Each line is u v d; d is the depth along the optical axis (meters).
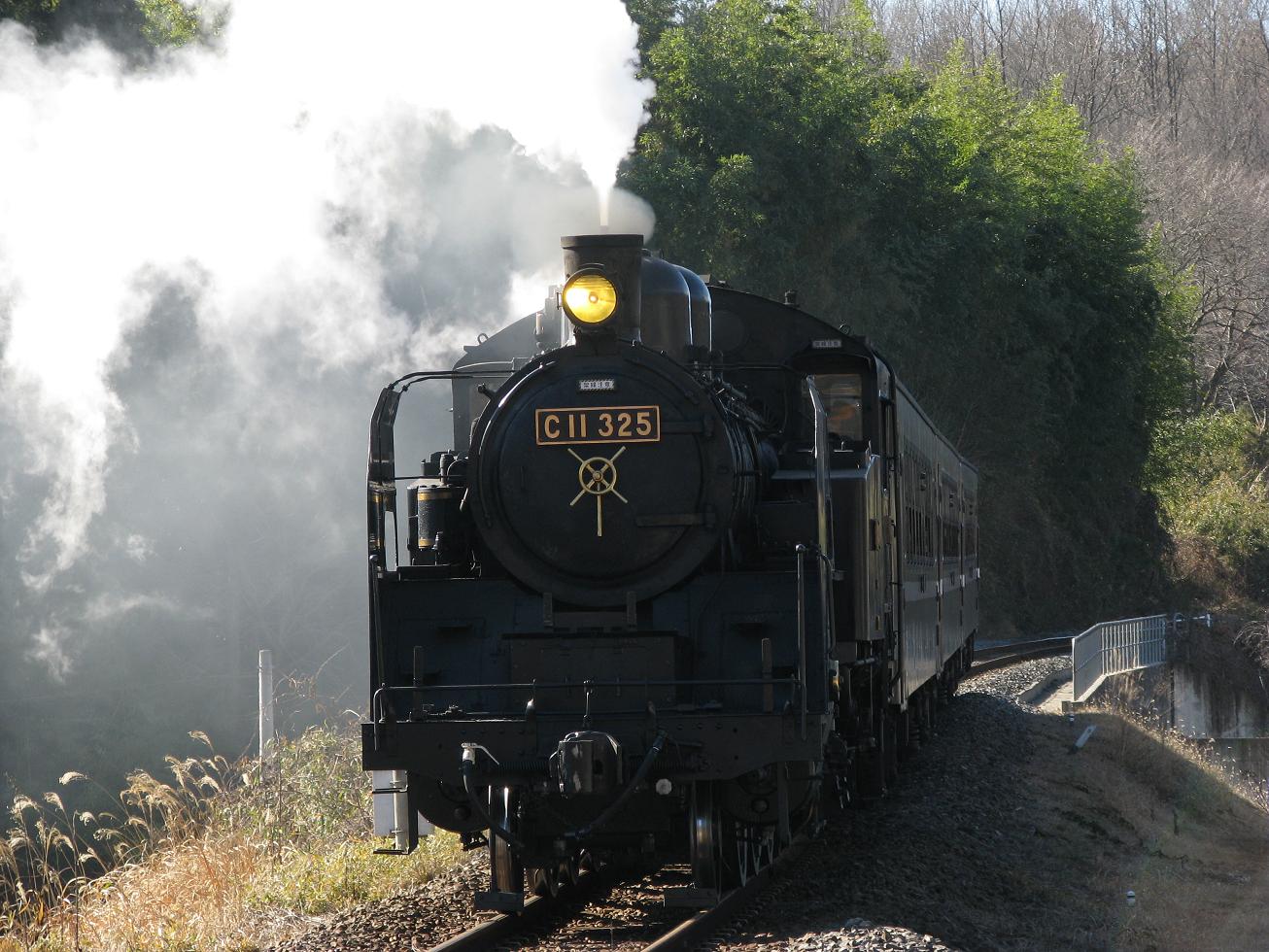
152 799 32.00
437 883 27.19
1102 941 26.94
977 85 138.12
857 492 27.72
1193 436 173.75
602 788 21.30
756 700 23.27
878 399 32.19
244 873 28.72
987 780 41.97
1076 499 144.12
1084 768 49.88
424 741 22.72
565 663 23.44
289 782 34.88
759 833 26.56
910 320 114.06
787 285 96.44
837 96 100.25
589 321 24.05
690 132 93.00
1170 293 153.38
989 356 127.06
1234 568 160.88
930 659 44.81
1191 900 34.25
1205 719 112.06
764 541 25.45
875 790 33.84
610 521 23.81
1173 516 171.38
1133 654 96.06
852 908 24.48
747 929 23.34
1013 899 29.39
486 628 24.22
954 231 116.12
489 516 24.25
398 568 25.36
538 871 25.20
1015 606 130.12
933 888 27.53
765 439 28.42
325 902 26.50
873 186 104.50
